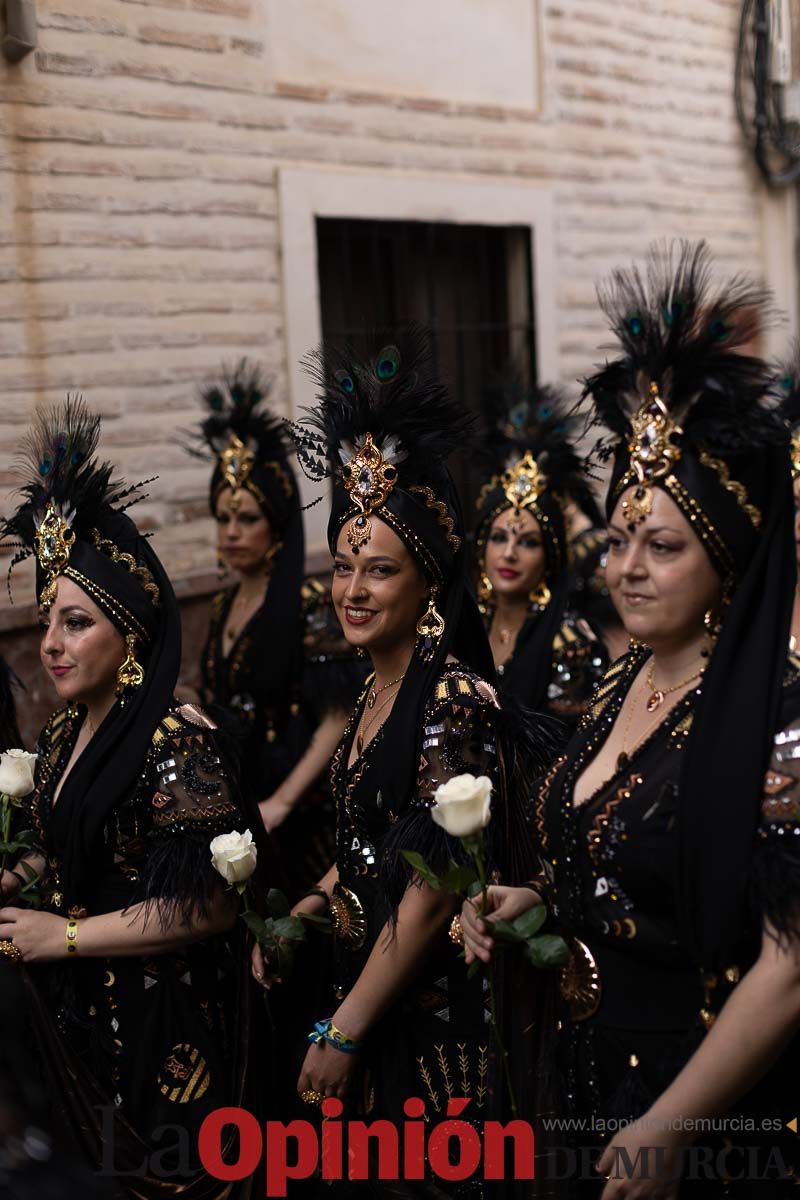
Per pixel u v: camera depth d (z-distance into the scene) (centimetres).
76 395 450
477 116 607
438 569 265
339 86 546
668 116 716
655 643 215
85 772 278
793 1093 214
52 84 446
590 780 223
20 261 439
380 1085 265
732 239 767
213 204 500
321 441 277
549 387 447
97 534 284
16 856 298
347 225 569
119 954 273
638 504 210
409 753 255
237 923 290
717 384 205
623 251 690
